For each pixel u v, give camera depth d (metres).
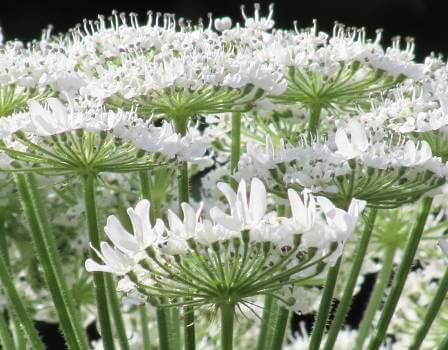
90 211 0.32
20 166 0.33
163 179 0.35
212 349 0.36
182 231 0.28
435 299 0.32
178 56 0.35
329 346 0.32
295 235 0.28
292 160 0.32
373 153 0.31
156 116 0.34
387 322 0.32
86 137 0.31
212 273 0.28
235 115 0.35
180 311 0.33
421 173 0.31
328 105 0.35
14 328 0.35
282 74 0.34
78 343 0.33
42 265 0.33
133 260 0.28
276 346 0.32
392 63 0.35
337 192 0.31
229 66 0.33
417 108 0.33
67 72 0.34
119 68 0.33
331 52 0.34
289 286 0.31
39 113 0.31
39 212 0.33
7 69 0.34
